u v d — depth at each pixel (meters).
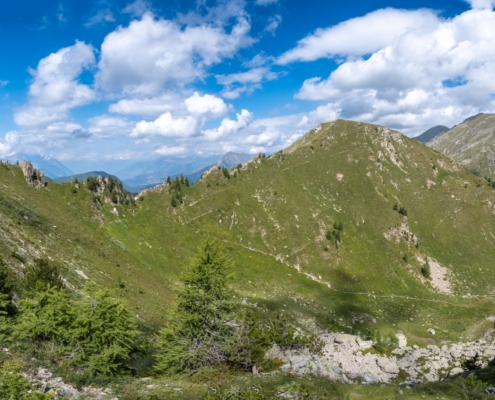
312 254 111.81
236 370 30.22
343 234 121.44
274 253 111.44
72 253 64.38
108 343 26.39
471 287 110.69
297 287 98.56
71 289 45.31
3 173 85.06
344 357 45.00
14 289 35.19
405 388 33.59
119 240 90.50
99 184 105.56
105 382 23.83
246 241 113.50
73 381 21.94
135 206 107.88
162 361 30.03
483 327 74.19
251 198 130.88
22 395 15.22
